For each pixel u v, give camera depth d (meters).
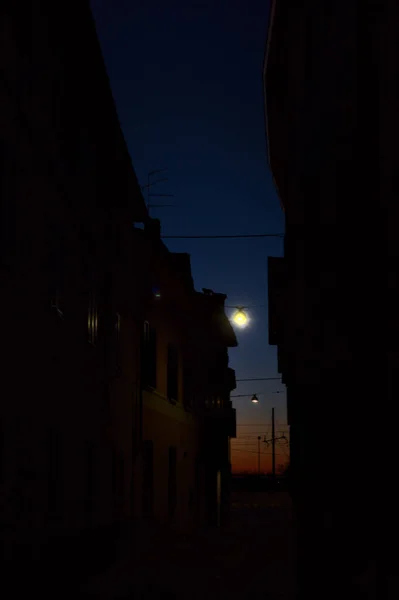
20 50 10.70
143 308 21.53
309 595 11.00
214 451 34.41
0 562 9.27
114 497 17.19
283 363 16.16
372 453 6.70
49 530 11.63
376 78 6.49
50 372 12.02
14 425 10.10
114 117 16.61
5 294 9.89
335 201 8.41
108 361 16.56
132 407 19.69
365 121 6.70
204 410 34.38
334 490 8.73
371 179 6.66
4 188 9.93
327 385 9.20
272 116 14.56
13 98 10.28
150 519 21.56
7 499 9.69
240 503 57.44
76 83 14.39
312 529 10.62
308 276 10.52
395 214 5.82
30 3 11.24
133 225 20.73
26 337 10.75
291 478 14.49
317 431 10.08
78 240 14.27
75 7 12.98
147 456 22.03
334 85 8.30
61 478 12.52
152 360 22.84
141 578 15.20
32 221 11.21
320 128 9.43
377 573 6.41
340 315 8.24
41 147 11.73
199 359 33.41
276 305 17.31
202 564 18.89
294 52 11.84
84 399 14.55
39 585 10.88
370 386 6.75
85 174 14.98
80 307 14.34
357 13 6.76
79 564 13.47
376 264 6.52
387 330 6.20
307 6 10.39
